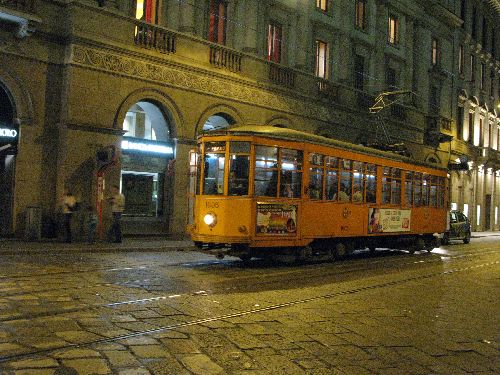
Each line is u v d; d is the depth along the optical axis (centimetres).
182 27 2102
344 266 1516
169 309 838
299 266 1468
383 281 1253
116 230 1792
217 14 2247
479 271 1530
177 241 1983
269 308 888
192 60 2091
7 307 795
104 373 540
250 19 2345
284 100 2475
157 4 2044
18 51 1681
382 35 3180
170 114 2039
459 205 4106
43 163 1752
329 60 2797
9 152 1705
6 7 1594
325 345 693
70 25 1753
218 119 2294
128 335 678
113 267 1255
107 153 1748
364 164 1684
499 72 4972
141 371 552
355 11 3002
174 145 2066
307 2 2634
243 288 1066
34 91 1722
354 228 1636
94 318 755
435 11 3716
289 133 1419
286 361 619
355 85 2997
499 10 4806
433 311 940
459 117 4200
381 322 839
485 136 4634
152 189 2073
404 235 1959
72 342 636
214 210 1352
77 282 1027
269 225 1369
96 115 1812
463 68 4253
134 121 2095
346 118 2834
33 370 536
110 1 1866
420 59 3588
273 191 1380
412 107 3406
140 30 1922
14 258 1339
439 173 2152
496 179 4775
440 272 1469
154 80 1966
